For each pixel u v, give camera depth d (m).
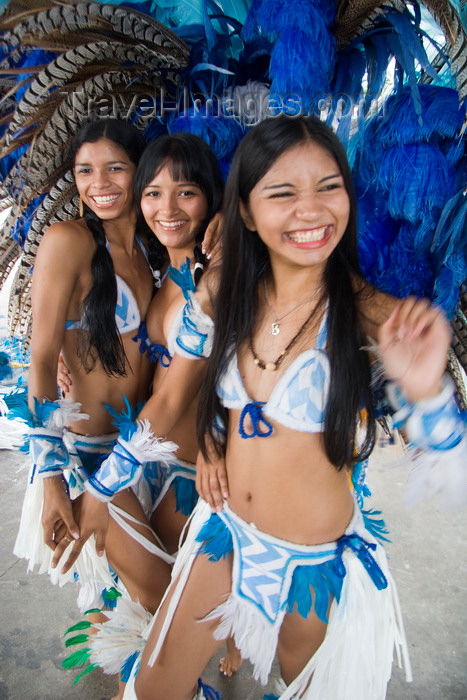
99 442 1.67
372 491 2.81
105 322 1.52
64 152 1.60
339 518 1.24
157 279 1.65
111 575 1.70
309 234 1.04
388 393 1.12
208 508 1.40
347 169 1.07
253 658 1.27
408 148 1.32
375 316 1.12
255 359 1.19
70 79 1.52
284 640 1.30
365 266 1.44
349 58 1.48
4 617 2.10
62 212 1.69
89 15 1.45
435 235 1.34
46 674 1.88
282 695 1.26
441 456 1.05
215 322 1.23
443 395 1.02
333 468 1.20
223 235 1.19
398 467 1.13
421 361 0.98
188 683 1.31
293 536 1.23
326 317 1.13
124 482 1.41
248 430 1.22
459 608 2.15
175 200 1.43
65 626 2.06
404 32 1.34
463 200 1.31
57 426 1.46
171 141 1.41
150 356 1.67
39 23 1.43
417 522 2.60
